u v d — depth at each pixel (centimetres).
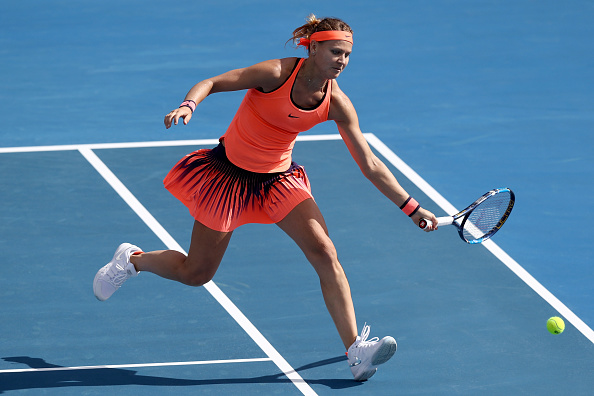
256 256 3288
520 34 5797
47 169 3909
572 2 6378
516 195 3834
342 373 2641
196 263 2619
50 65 5119
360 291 3078
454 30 5825
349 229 3497
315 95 2425
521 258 3338
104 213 3556
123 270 2755
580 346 2798
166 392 2523
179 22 5828
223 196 2538
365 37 5659
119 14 5919
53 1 6081
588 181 3978
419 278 3172
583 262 3322
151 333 2812
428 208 3681
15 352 2692
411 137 4384
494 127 4522
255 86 2403
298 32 2412
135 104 4675
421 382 2606
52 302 2958
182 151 4153
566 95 4931
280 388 2556
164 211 3597
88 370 2619
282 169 2558
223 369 2642
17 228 3409
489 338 2833
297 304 2995
